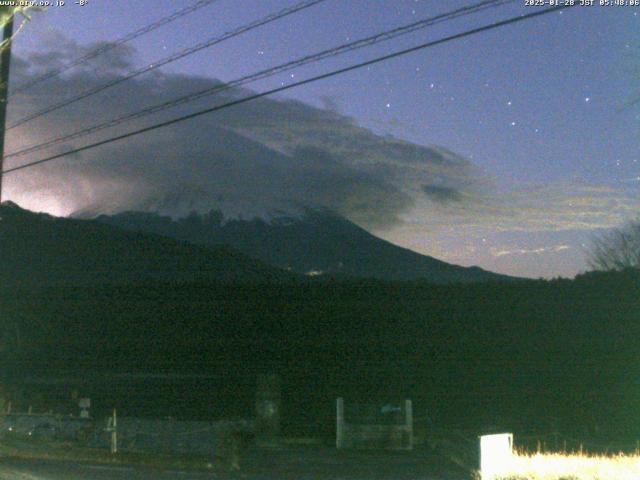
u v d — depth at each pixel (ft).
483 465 49.44
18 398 122.11
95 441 84.64
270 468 56.65
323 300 119.24
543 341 102.06
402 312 111.45
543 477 47.50
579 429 83.66
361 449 67.56
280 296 123.34
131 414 108.68
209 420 99.25
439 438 72.49
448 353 106.93
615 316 99.14
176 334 136.67
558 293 103.24
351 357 113.39
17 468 50.78
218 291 131.85
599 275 104.17
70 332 150.10
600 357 98.27
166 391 120.78
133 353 139.64
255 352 124.57
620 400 92.38
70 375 141.69
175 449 74.69
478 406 94.43
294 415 86.02
